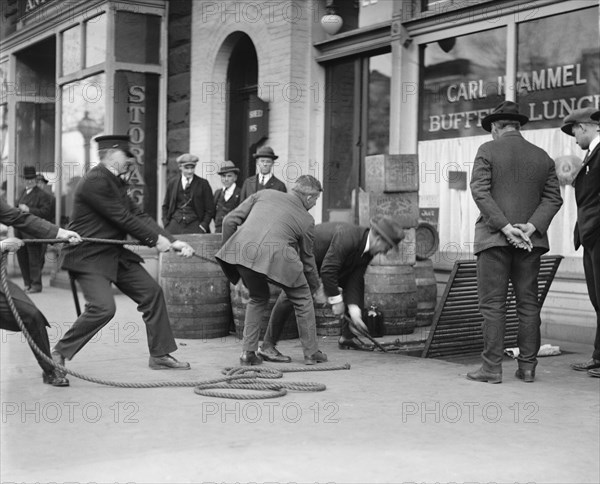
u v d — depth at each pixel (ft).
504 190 21.40
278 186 33.65
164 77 45.57
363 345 26.45
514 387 20.86
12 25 53.72
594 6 27.96
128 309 36.55
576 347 27.27
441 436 16.22
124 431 16.48
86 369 22.97
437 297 32.24
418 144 33.91
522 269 21.67
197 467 14.25
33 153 51.98
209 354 25.54
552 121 29.35
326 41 37.37
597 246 22.74
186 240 28.40
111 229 21.97
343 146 37.68
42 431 16.47
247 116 42.78
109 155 21.90
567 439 16.10
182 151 44.60
